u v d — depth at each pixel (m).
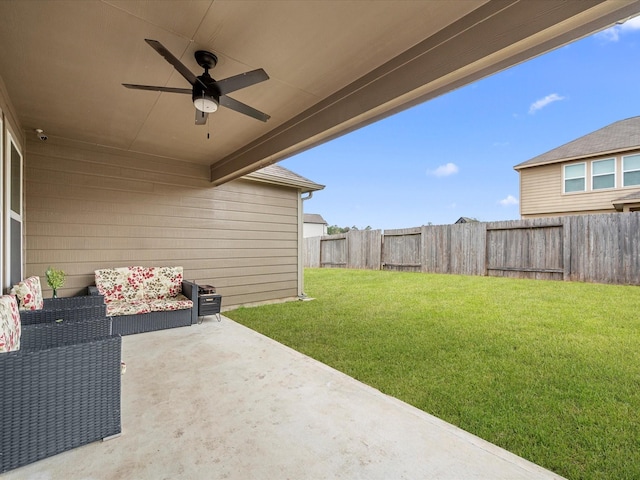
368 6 2.05
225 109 3.55
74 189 4.54
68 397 1.87
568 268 8.02
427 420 2.21
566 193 11.18
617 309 5.18
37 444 1.77
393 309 5.70
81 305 3.52
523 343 3.78
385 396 2.54
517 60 2.14
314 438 2.00
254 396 2.52
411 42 2.43
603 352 3.44
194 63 2.68
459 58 2.19
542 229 8.51
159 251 5.32
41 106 3.44
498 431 2.12
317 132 3.43
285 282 7.11
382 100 2.73
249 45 2.45
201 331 4.32
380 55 2.60
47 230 4.32
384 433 2.06
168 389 2.63
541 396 2.56
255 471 1.72
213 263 5.97
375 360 3.36
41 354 1.79
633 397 2.52
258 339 3.97
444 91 2.54
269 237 6.86
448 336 4.09
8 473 1.69
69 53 2.53
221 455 1.84
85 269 4.60
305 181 7.27
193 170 5.72
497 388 2.71
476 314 5.15
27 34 2.29
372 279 9.61
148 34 2.31
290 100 3.37
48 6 2.02
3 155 2.86
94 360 1.96
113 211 4.87
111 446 1.92
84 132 4.23
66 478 1.66
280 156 4.21
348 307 5.99
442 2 2.03
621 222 7.32
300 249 7.44
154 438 1.99
